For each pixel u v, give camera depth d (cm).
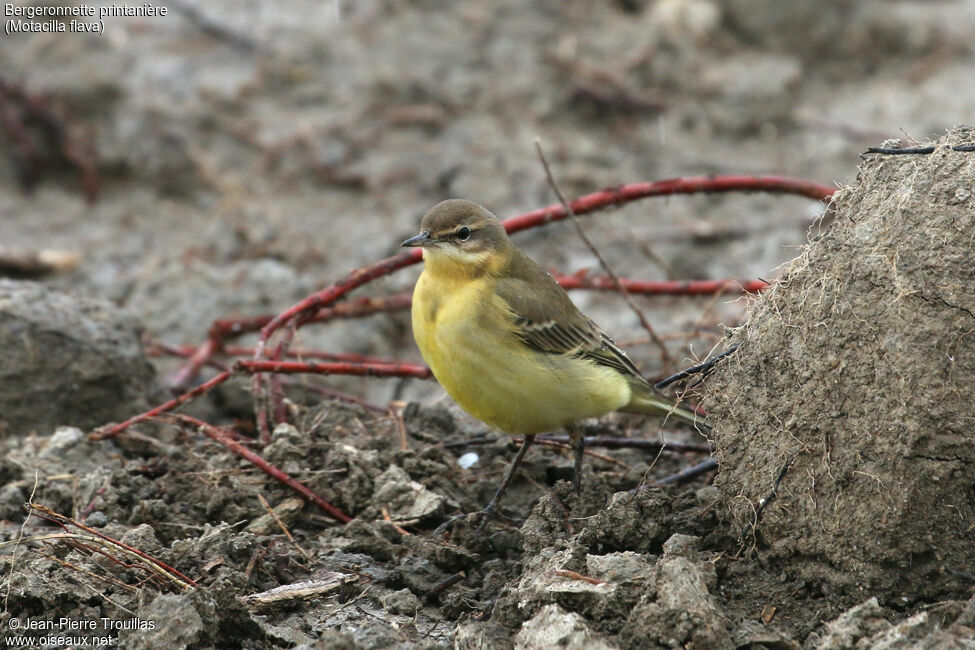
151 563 934
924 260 846
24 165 2266
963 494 827
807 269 923
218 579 908
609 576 876
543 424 1109
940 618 807
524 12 2667
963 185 856
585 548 920
